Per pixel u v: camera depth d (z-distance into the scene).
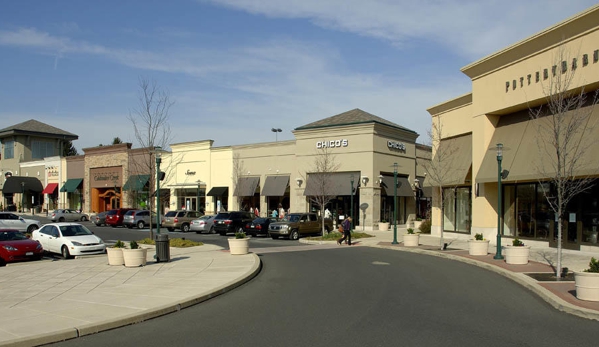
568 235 20.22
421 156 45.94
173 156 52.38
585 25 18.06
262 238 33.03
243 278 13.81
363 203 37.91
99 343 7.84
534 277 13.98
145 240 25.53
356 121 39.00
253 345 7.55
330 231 34.19
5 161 73.81
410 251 23.05
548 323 9.11
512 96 22.12
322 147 40.28
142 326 8.91
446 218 29.80
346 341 7.74
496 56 22.72
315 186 38.22
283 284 13.45
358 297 11.49
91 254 20.98
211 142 49.50
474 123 24.95
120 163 57.19
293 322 9.05
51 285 12.94
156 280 13.52
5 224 33.72
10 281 13.74
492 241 24.06
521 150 21.73
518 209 23.23
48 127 74.81
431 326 8.74
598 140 17.55
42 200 68.38
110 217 43.47
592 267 10.97
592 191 19.08
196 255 19.91
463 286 13.16
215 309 10.30
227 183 47.69
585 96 17.81
